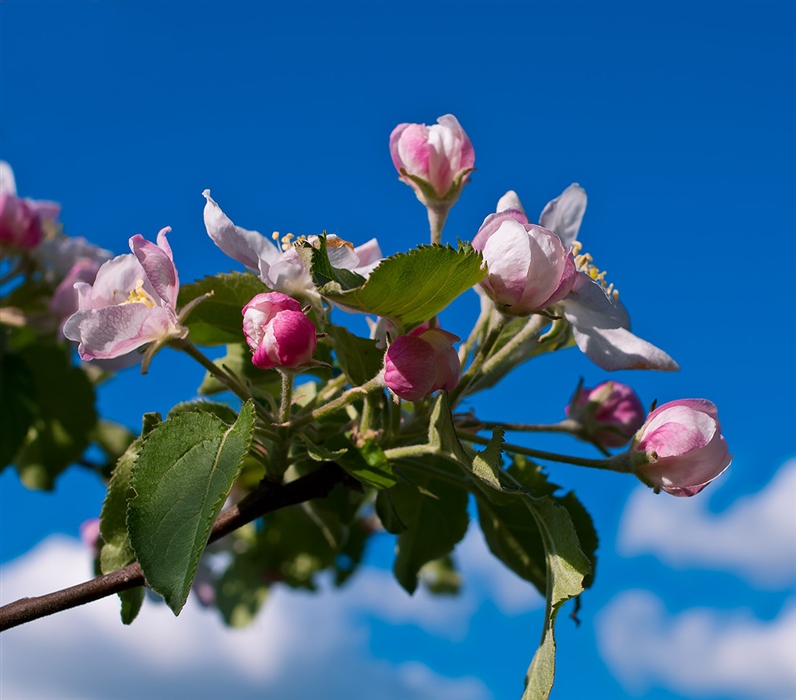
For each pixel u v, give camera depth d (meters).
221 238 0.42
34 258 0.62
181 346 0.41
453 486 0.48
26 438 0.57
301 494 0.42
